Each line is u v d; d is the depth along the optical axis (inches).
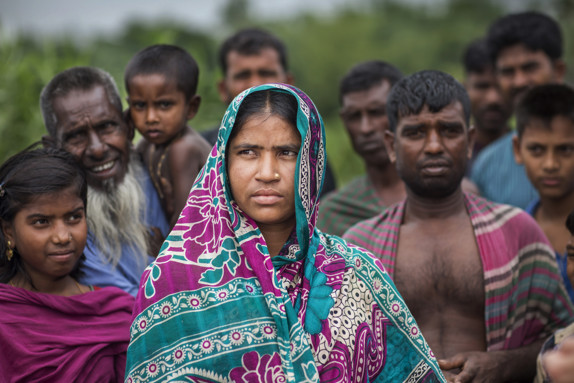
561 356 75.5
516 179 197.0
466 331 133.6
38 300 116.4
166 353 98.7
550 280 135.9
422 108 134.5
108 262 134.0
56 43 284.7
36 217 113.7
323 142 104.6
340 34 1188.5
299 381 95.9
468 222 138.6
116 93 143.0
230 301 99.1
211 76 273.4
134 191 141.3
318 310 101.2
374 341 105.5
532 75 210.7
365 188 183.8
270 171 99.7
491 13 1278.3
